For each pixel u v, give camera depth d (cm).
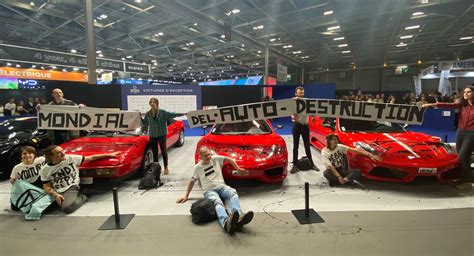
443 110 986
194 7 995
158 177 442
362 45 1772
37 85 1747
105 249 256
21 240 277
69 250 256
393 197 370
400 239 261
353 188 408
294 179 459
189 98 988
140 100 922
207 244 259
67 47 1548
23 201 331
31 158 365
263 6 1034
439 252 238
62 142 514
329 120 584
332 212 323
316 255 237
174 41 1473
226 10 1080
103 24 1151
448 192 385
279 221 303
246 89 1219
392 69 2434
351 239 262
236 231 281
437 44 1802
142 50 1691
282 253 241
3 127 547
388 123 516
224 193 333
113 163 392
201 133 1034
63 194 348
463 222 293
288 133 1025
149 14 1070
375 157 391
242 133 501
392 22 1240
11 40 1311
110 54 1783
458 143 394
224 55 1984
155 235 279
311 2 1030
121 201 374
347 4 1025
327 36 1528
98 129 458
